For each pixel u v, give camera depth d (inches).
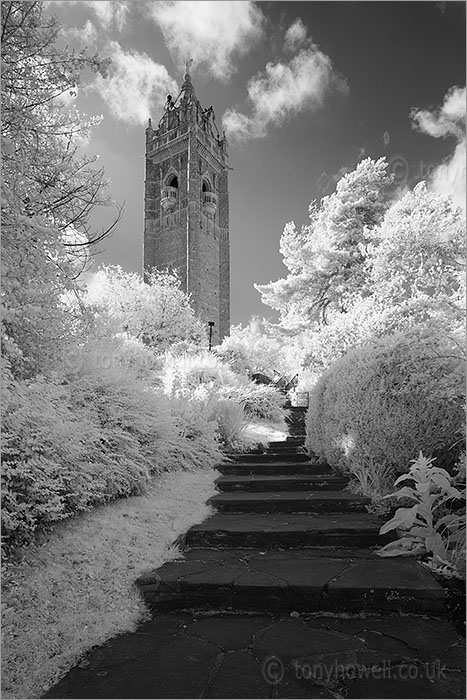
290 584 92.6
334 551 118.4
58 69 115.1
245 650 74.4
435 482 108.0
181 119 1381.6
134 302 597.3
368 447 147.1
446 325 157.9
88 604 87.0
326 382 197.9
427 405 138.4
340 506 145.7
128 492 141.6
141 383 182.2
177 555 113.2
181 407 217.0
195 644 77.1
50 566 93.8
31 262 110.0
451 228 355.6
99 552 103.5
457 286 357.7
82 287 139.6
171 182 1403.8
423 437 138.7
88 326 147.5
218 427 236.4
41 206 124.2
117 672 68.2
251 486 171.3
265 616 90.1
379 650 73.5
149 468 163.5
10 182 105.5
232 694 61.8
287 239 613.6
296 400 455.2
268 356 589.6
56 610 82.9
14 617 76.8
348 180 561.3
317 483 170.7
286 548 122.3
